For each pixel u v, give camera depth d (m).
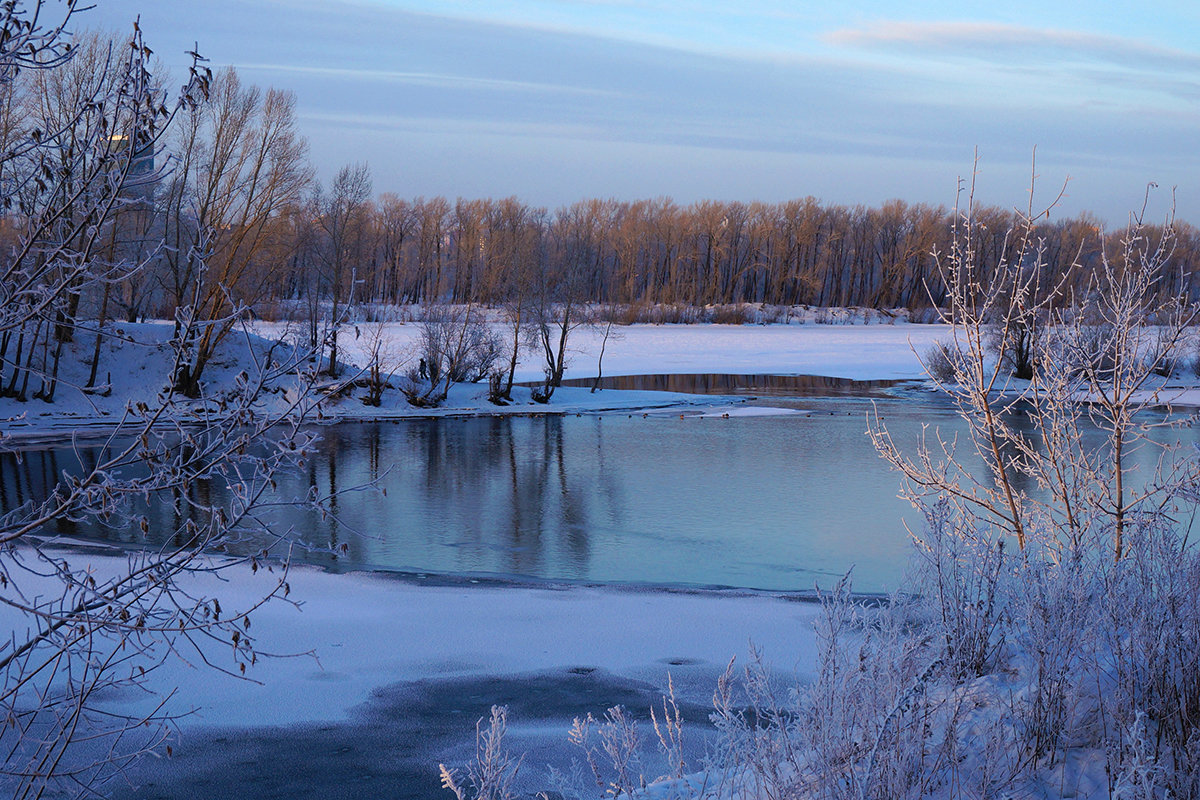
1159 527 5.43
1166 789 3.55
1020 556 5.65
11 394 34.03
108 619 3.43
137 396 34.81
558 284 47.69
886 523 19.03
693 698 8.74
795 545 16.98
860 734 3.92
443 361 43.97
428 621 11.42
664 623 11.43
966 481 20.02
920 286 115.00
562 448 30.64
